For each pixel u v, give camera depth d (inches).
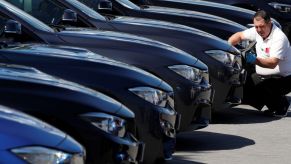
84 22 446.3
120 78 327.0
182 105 393.1
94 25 447.5
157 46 396.8
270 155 400.8
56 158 224.7
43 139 223.0
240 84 470.6
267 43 496.1
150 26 459.5
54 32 385.4
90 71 325.1
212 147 413.4
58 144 226.4
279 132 460.4
